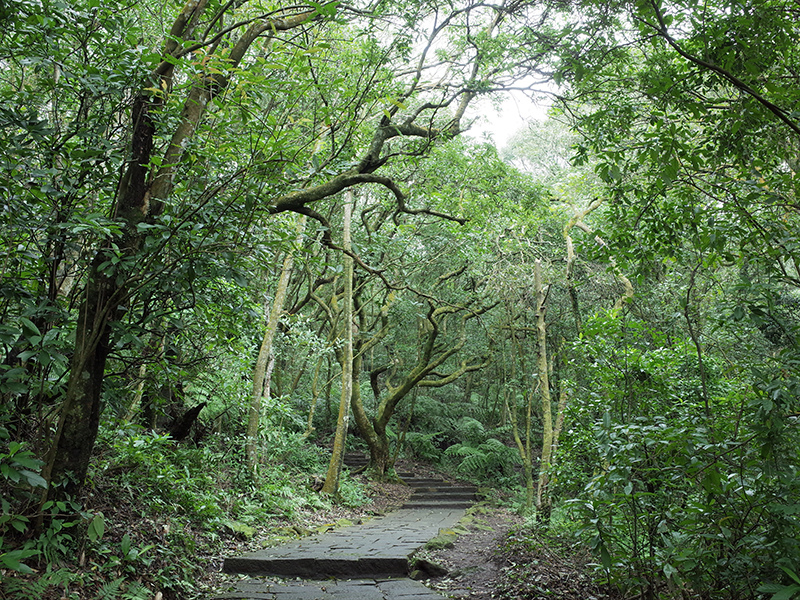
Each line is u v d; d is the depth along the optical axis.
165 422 7.91
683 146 3.42
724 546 2.97
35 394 4.01
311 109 6.51
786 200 3.39
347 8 4.65
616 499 3.26
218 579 5.17
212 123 4.41
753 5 3.06
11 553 2.73
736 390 4.34
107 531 4.30
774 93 3.27
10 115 3.47
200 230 3.93
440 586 5.24
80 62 4.18
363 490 12.05
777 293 3.22
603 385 4.73
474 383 20.69
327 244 6.28
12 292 3.55
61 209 3.93
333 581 5.42
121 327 3.75
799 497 2.63
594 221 10.70
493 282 11.20
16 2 3.41
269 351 9.41
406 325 17.48
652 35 3.58
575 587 4.40
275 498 8.47
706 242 3.59
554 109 6.54
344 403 11.01
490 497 13.18
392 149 10.05
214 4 4.36
